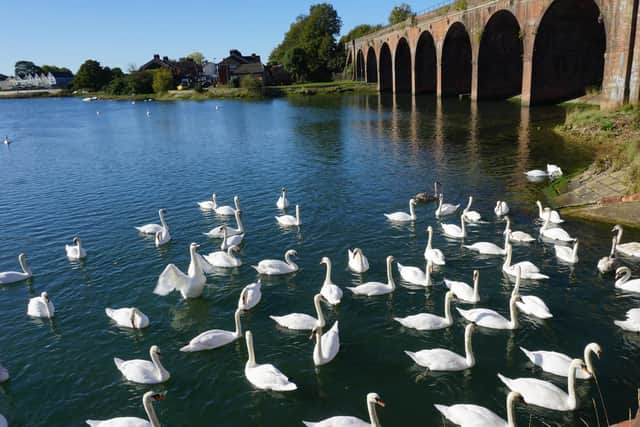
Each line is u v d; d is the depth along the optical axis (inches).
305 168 1621.6
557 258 828.6
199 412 515.5
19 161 2022.6
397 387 538.9
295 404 520.4
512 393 441.1
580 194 1114.1
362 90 5275.6
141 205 1270.9
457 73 3786.9
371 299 726.5
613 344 595.5
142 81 7111.2
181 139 2477.9
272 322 677.9
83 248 973.8
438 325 641.0
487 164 1507.1
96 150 2249.0
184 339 648.4
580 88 2751.0
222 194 1348.4
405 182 1368.1
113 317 692.1
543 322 647.1
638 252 809.5
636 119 1724.9
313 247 931.3
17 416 522.0
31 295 789.2
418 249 900.6
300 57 6540.4
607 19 1877.5
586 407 495.8
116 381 569.3
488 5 2864.2
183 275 726.5
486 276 781.3
